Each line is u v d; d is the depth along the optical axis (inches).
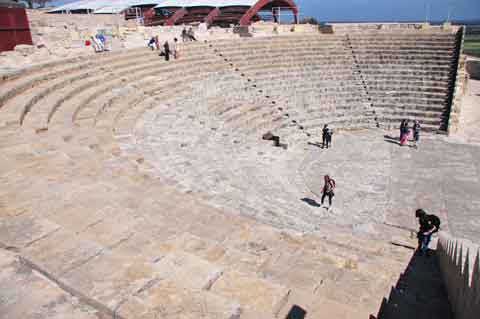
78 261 169.0
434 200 638.5
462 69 1200.2
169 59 1046.4
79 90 714.2
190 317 137.9
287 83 1154.7
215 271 179.3
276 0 2404.0
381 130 1055.6
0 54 837.8
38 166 331.3
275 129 951.6
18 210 232.8
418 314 234.7
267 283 174.7
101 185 294.2
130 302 144.1
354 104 1132.5
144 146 580.4
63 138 452.4
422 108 1103.6
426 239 409.4
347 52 1325.0
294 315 159.8
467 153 863.1
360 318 162.6
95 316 140.3
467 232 543.8
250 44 1293.1
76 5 2527.1
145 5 2498.8
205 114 849.5
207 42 1230.3
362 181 715.4
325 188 579.2
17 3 938.1
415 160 824.3
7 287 151.7
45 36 1064.2
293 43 1341.0
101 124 596.7
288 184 643.5
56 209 242.2
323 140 904.9
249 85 1088.8
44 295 148.7
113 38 1146.0
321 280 222.2
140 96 792.3
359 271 254.5
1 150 368.2
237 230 277.4
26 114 529.3
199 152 617.9
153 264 169.0
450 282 274.5
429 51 1259.2
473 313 175.2
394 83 1191.6
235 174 566.6
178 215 287.4
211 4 2310.5
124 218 234.4
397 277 279.0
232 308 142.7
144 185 335.3
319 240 327.6
